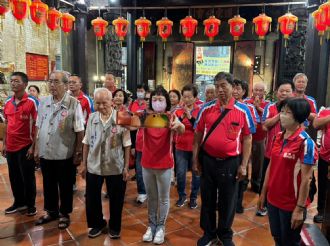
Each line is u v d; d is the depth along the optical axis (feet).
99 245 9.02
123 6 18.67
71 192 10.08
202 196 8.71
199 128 8.56
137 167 12.12
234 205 8.48
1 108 19.40
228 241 8.49
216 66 28.40
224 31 27.89
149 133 8.68
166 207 9.12
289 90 9.84
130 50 21.62
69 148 9.81
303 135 6.15
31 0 13.03
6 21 21.09
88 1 18.07
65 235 9.57
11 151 10.64
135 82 21.95
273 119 10.13
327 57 14.51
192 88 11.65
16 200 11.16
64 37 26.55
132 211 11.51
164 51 29.45
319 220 10.53
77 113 9.84
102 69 33.53
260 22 15.97
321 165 10.33
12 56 21.80
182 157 11.62
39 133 9.83
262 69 27.66
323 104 14.85
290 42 22.43
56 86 9.53
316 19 12.52
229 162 8.15
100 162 8.88
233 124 8.04
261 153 13.26
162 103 8.39
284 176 6.40
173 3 18.71
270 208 6.81
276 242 6.93
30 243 9.06
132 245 9.06
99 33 17.66
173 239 9.47
